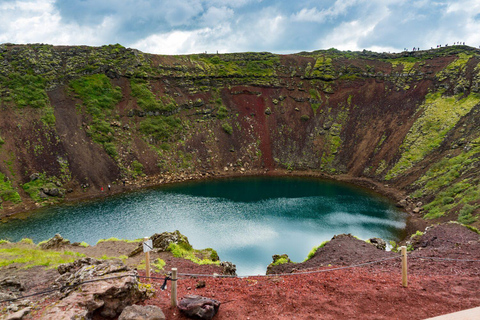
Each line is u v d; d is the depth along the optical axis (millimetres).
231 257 42469
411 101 108250
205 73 125625
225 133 112438
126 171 87688
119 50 113125
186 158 101188
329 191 82875
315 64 136125
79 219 58250
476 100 93000
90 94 99000
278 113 121188
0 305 11094
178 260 27344
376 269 17594
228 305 11656
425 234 30984
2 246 30688
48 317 9211
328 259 24141
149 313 9828
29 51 96562
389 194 78062
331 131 112375
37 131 81938
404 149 92562
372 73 124688
